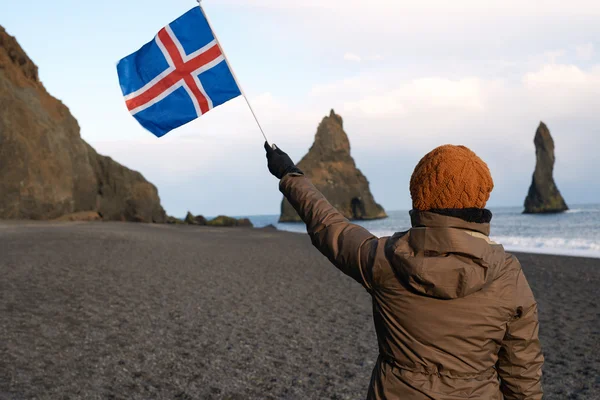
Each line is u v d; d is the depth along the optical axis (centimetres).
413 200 166
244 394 478
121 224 3403
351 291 1055
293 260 1593
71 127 4234
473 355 160
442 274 151
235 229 3762
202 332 698
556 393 492
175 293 968
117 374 518
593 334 712
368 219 12675
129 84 333
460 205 157
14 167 3275
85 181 4119
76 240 1783
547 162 12238
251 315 815
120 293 930
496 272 155
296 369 555
